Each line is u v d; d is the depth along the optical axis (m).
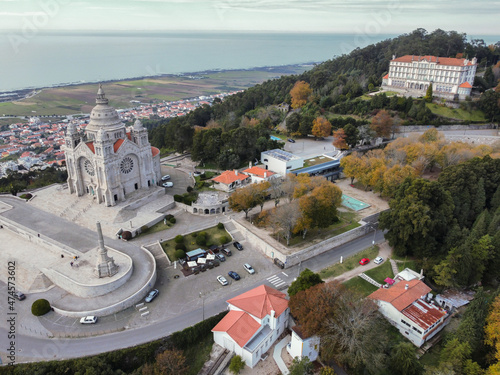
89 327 85.19
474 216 124.00
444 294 100.56
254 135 165.88
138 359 79.19
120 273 97.44
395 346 79.06
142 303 92.88
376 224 130.88
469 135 184.62
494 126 199.12
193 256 108.81
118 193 127.38
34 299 93.62
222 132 175.38
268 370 77.81
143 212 127.56
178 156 186.38
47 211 127.94
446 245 107.50
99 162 120.62
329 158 170.75
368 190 155.00
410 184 118.75
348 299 79.06
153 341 81.06
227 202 134.50
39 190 142.00
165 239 116.38
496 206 124.31
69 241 111.19
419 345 84.19
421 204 109.44
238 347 78.56
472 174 128.12
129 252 108.75
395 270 107.81
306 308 78.25
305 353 78.31
